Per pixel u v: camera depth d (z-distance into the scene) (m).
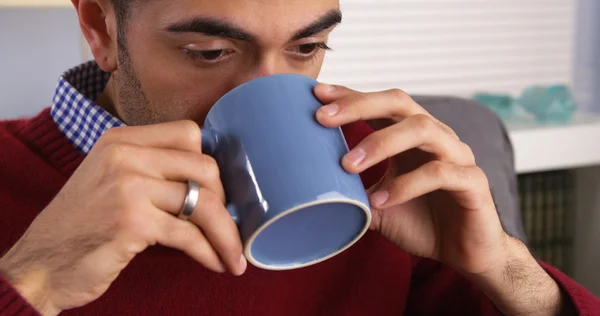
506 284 0.96
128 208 0.64
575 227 2.59
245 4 0.76
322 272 1.07
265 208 0.62
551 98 2.43
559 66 2.75
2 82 2.02
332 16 0.81
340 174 0.65
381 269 1.12
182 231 0.65
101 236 0.65
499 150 1.62
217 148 0.67
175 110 0.86
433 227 0.93
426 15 2.59
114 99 1.05
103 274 0.66
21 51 2.02
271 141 0.64
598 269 2.51
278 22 0.78
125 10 0.85
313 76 0.90
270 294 1.02
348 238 0.71
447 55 2.64
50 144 1.00
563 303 1.00
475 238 0.90
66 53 2.07
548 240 2.58
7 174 0.97
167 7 0.78
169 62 0.83
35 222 0.69
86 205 0.65
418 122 0.76
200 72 0.83
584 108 2.66
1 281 0.66
